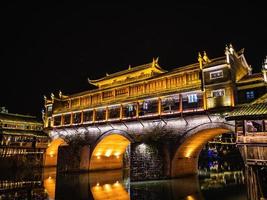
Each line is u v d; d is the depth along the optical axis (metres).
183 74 40.41
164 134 39.81
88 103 54.06
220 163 74.38
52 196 28.03
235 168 62.12
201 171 54.78
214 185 34.31
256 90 33.53
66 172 48.44
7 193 29.52
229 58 35.22
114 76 54.12
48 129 60.97
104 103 49.62
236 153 78.31
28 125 66.25
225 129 35.03
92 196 27.83
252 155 23.59
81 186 34.72
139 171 36.62
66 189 32.34
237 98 34.91
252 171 23.53
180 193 28.59
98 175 46.62
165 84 42.00
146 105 43.47
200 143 40.81
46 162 62.16
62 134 58.66
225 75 34.91
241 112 25.42
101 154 52.22
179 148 37.50
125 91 47.25
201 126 36.00
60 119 59.62
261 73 34.19
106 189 32.28
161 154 36.75
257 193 22.78
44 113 66.56
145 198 26.36
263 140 23.05
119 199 26.09
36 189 32.38
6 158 54.34
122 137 50.25
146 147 37.38
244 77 35.78
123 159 59.47
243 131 24.77
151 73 49.00
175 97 40.25
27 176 46.16
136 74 51.00
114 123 46.41
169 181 35.66
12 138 57.38
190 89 37.94
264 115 23.20
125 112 46.47
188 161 41.09
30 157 59.09
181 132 37.97
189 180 37.75
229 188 32.00
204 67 37.09
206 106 35.91
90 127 51.88
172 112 39.75
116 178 43.50
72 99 57.78
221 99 34.72
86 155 48.84
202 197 26.75
